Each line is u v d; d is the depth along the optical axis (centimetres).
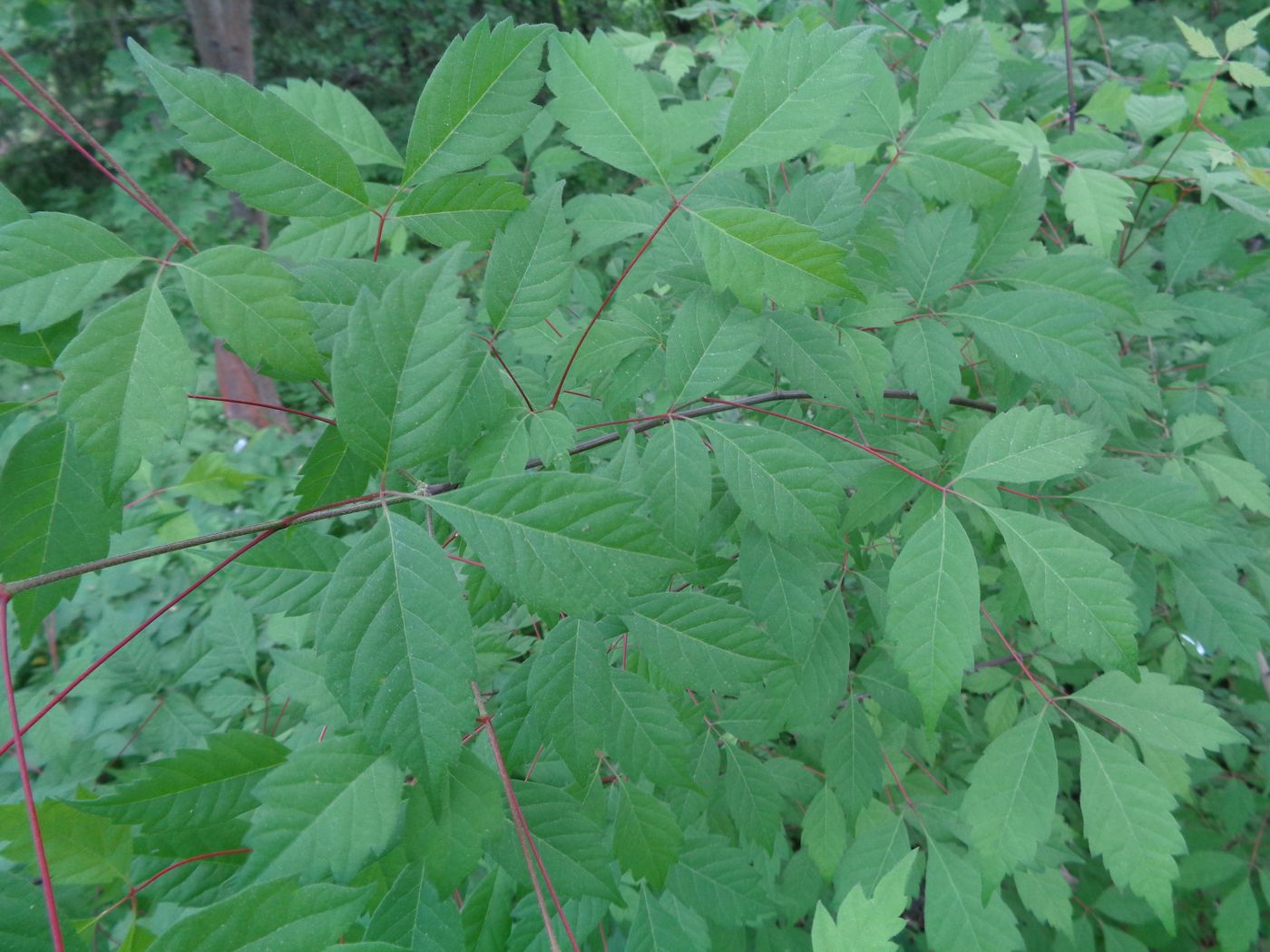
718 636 106
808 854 184
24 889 64
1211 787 279
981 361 179
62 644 335
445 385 84
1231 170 186
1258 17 171
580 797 113
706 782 150
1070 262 150
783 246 103
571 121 110
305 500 107
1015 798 122
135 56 86
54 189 934
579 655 96
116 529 103
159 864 98
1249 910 238
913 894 159
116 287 790
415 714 76
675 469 113
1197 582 180
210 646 249
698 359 117
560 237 106
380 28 1062
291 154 92
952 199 154
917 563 111
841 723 164
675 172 179
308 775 77
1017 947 146
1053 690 226
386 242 205
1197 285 247
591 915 105
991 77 152
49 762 233
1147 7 454
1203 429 180
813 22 184
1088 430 114
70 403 83
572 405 150
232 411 653
